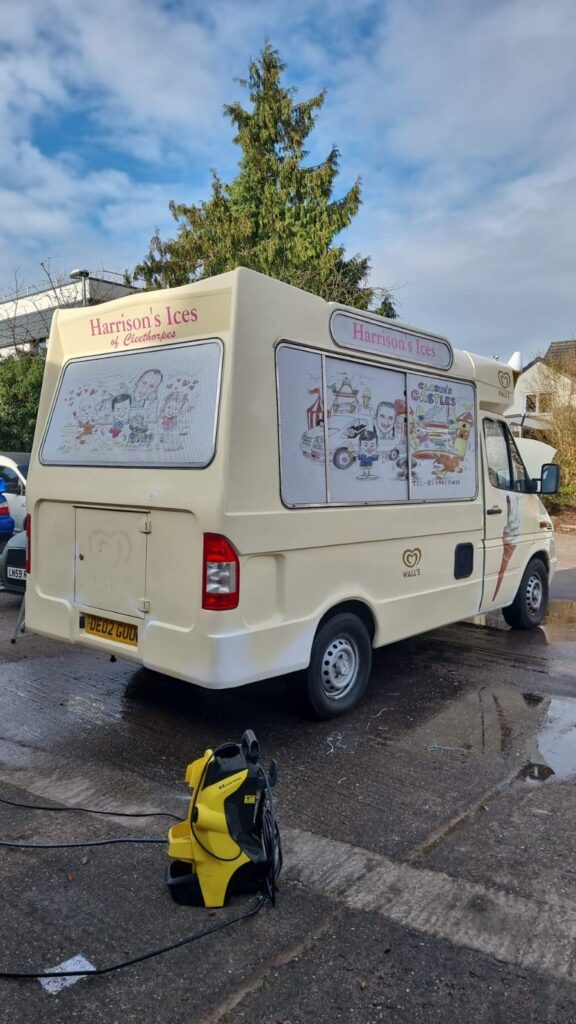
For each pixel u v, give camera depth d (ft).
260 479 13.05
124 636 14.34
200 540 12.69
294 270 60.90
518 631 24.20
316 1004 7.64
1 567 23.09
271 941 8.58
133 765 13.32
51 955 8.27
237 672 12.81
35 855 10.34
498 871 10.12
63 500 15.35
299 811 11.69
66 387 16.10
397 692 17.74
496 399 20.56
